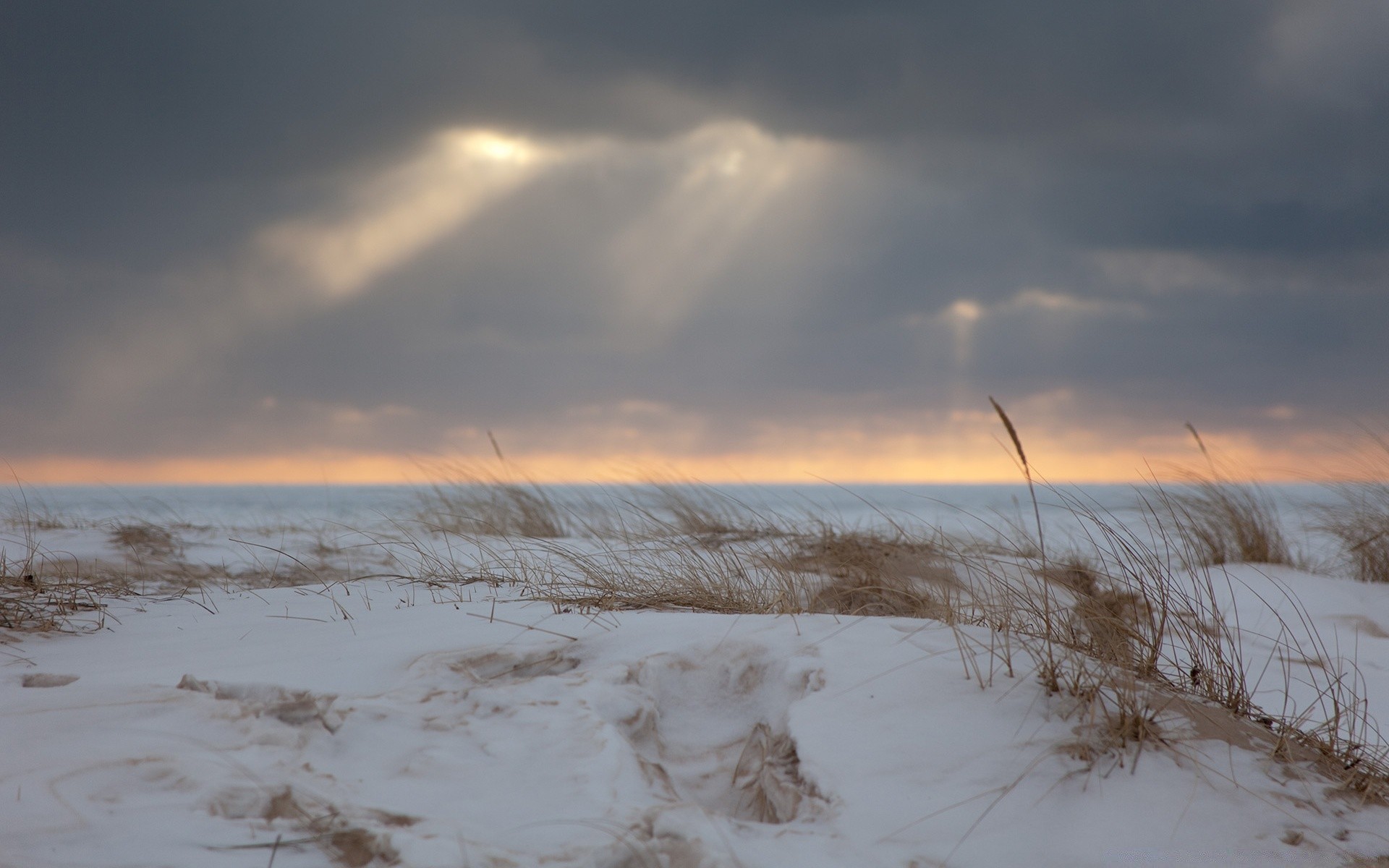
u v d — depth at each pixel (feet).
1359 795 8.43
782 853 6.79
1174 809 7.76
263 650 11.23
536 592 14.98
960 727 8.87
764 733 9.49
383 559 22.08
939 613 12.97
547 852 6.33
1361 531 27.40
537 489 29.71
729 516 26.76
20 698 9.12
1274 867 7.10
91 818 6.53
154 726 8.36
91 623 13.58
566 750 7.98
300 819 6.73
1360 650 16.10
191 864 6.01
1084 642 11.24
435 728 8.45
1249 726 9.72
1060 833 7.37
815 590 15.25
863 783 7.91
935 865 6.84
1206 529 24.91
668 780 8.18
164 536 23.44
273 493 136.46
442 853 6.21
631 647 10.88
